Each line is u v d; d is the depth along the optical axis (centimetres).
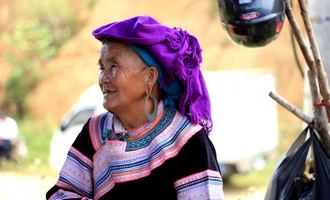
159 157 421
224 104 1984
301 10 473
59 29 3988
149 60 423
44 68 3816
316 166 470
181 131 425
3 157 2542
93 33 430
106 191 434
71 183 446
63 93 3694
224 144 1975
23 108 3725
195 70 434
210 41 3447
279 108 2784
